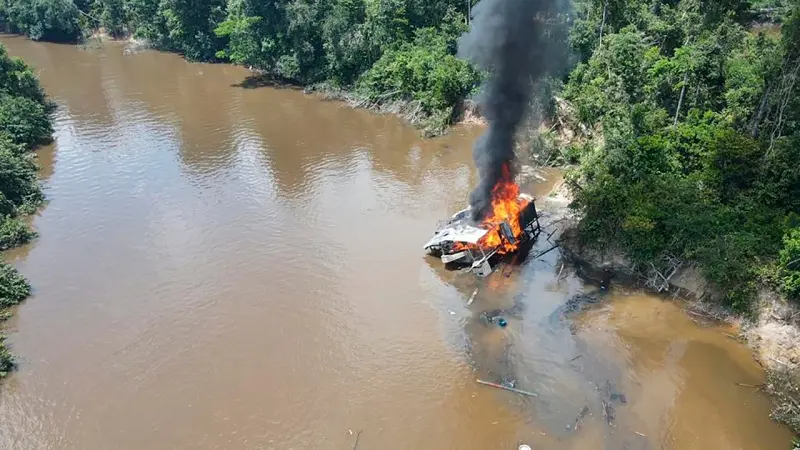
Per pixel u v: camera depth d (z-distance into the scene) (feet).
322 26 172.04
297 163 128.88
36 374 71.05
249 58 188.44
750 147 87.25
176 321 79.77
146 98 171.22
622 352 73.46
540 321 79.20
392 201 111.75
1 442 62.08
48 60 214.28
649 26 136.15
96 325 79.15
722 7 125.08
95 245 97.25
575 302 82.89
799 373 68.74
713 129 96.99
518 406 65.87
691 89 107.76
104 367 72.13
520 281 87.97
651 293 83.76
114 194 113.91
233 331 77.92
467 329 78.02
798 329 71.82
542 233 99.86
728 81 105.60
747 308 75.25
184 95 174.50
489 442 61.67
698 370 70.28
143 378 70.49
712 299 79.36
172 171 123.75
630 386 68.28
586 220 91.91
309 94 175.83
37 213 107.04
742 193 87.20
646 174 93.91
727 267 76.23
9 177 108.06
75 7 244.63
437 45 160.35
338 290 85.97
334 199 112.57
